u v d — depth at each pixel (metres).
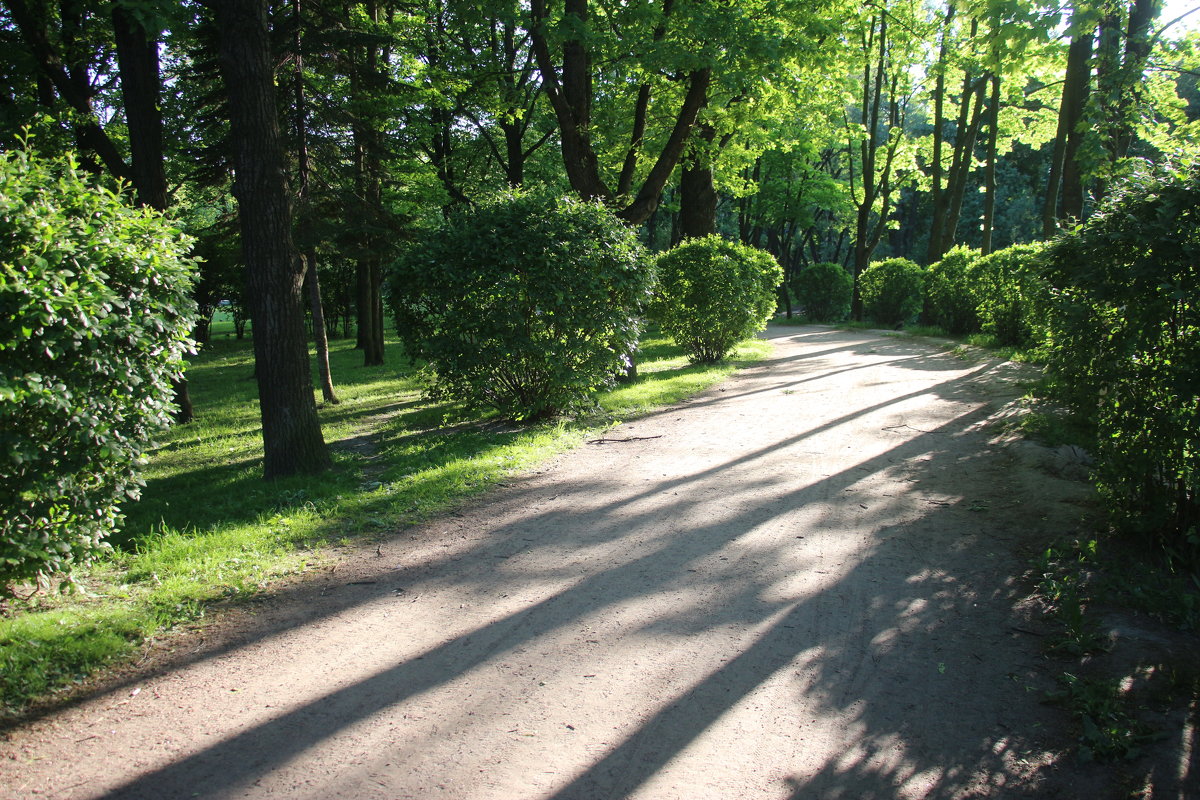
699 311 15.25
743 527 5.52
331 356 27.95
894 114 32.19
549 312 9.14
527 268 9.07
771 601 4.27
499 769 2.84
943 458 7.15
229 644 3.96
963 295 20.12
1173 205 4.18
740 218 41.41
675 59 11.92
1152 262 4.21
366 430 10.80
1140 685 3.25
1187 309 4.14
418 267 9.03
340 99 14.60
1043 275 5.37
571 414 10.27
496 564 5.00
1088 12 8.34
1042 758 2.83
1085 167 10.85
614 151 17.08
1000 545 4.93
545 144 25.72
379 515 6.11
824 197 38.84
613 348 9.95
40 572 4.31
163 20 6.14
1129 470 4.52
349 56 14.06
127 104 11.86
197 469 9.01
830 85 23.44
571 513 6.04
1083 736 2.93
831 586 4.44
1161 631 3.71
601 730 3.08
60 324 4.18
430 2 17.95
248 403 15.96
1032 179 42.28
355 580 4.80
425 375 10.00
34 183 4.37
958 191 26.22
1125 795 2.61
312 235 13.66
